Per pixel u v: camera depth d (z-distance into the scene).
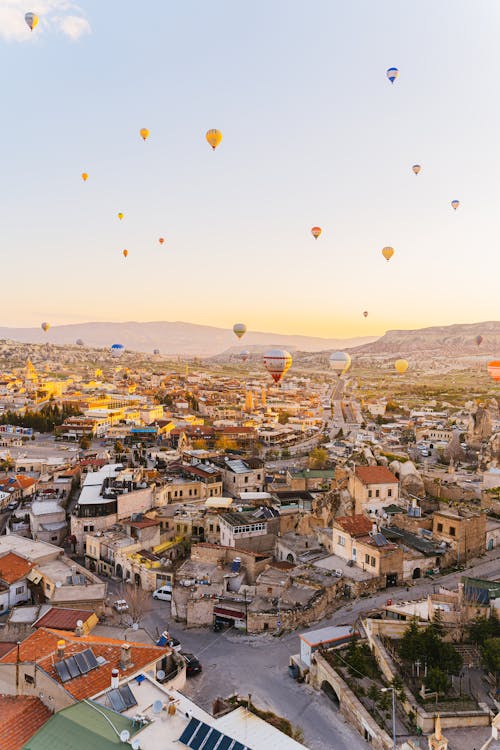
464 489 135.75
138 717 45.59
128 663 55.75
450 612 68.94
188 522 114.50
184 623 82.69
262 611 79.75
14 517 127.38
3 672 54.81
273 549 107.88
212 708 59.03
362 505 115.31
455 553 97.56
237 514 112.31
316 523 109.00
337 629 71.50
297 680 66.75
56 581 86.75
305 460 195.25
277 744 45.59
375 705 57.00
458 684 59.38
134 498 120.94
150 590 94.00
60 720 45.41
